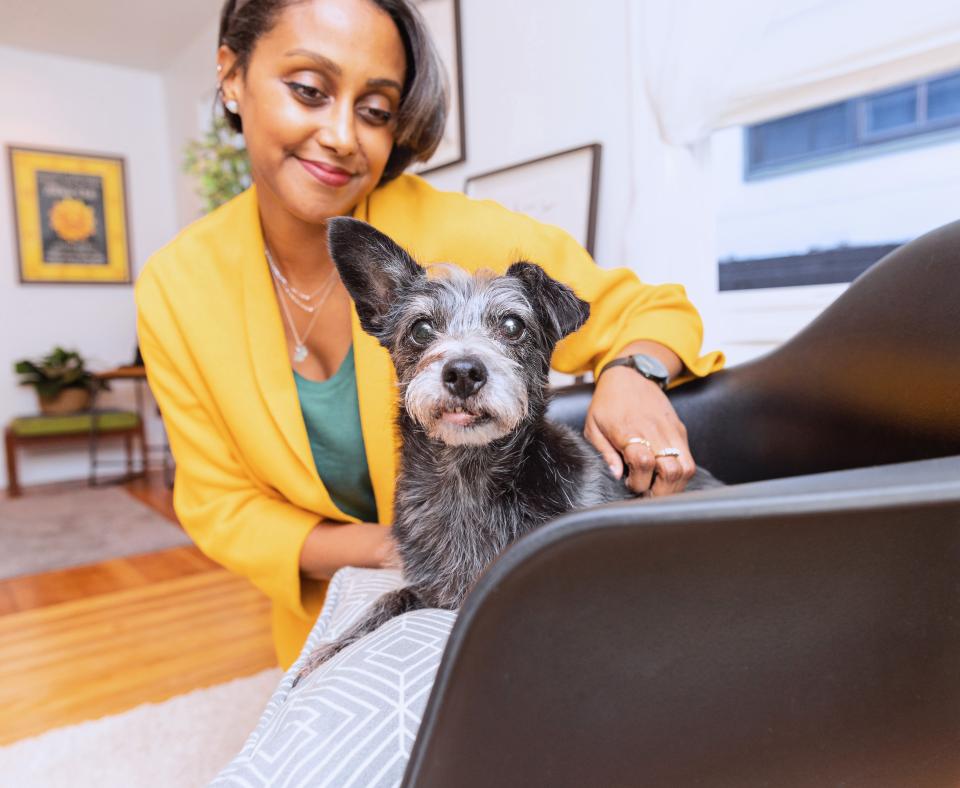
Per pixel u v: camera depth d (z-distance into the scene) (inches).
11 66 234.4
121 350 258.2
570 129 109.2
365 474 53.8
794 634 17.6
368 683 28.0
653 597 16.3
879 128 119.3
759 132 129.6
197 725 73.1
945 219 113.9
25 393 241.4
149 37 228.4
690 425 50.6
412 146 51.3
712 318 99.3
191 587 120.9
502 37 118.6
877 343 40.9
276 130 43.6
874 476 15.7
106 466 253.1
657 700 17.7
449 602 38.9
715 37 86.0
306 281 52.9
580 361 53.6
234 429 49.5
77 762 67.1
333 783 25.0
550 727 17.5
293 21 41.8
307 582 52.9
